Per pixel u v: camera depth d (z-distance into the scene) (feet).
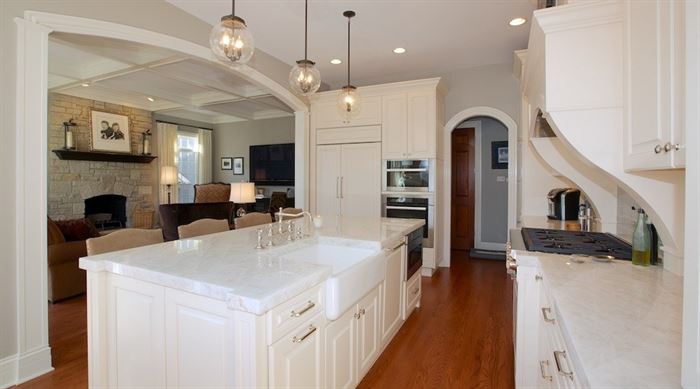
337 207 16.99
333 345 5.61
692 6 2.02
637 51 4.24
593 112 5.18
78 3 8.28
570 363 3.07
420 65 16.06
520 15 11.31
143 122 25.03
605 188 8.57
